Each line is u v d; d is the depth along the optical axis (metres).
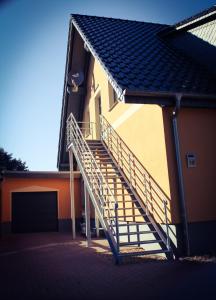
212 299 4.68
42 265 7.93
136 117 10.26
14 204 16.89
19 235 15.72
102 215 9.05
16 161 35.88
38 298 5.17
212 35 10.59
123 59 10.20
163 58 10.96
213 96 8.53
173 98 8.38
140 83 8.45
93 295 5.20
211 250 8.16
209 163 8.65
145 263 7.50
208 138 8.79
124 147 11.16
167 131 8.52
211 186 8.55
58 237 14.19
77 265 7.68
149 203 9.27
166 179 8.35
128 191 10.43
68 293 5.38
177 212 8.14
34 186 17.25
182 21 11.51
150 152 9.24
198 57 11.06
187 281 5.65
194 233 8.12
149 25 14.67
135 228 10.23
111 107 12.45
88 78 16.03
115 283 5.86
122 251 9.23
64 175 17.67
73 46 14.89
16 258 9.18
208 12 10.41
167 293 5.07
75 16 14.18
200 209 8.30
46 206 17.44
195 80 9.29
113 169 11.81
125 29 13.60
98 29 12.99
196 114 8.78
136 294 5.12
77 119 17.55
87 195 11.01
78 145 12.10
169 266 6.96
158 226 8.77
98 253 9.27
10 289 5.79
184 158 8.41
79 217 17.66
